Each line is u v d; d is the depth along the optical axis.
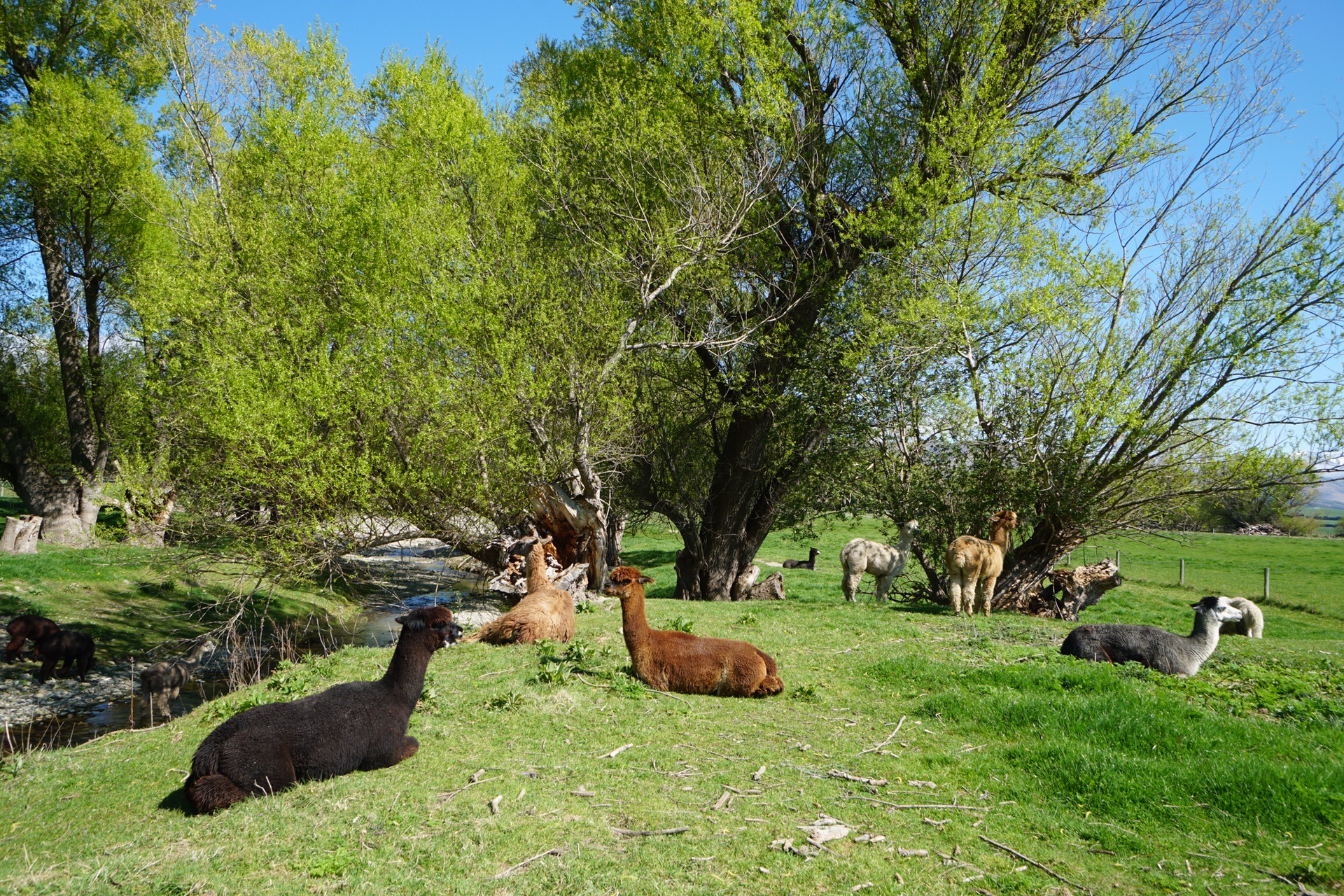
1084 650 10.09
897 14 19.66
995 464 18.66
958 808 5.58
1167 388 17.30
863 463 20.47
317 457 13.99
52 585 21.09
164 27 19.42
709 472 23.95
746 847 4.85
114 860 4.97
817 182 20.39
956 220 17.91
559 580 17.39
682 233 18.72
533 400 15.74
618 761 6.35
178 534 15.88
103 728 13.65
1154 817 5.50
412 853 4.76
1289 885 4.54
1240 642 14.37
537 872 4.50
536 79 24.31
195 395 14.93
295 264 16.34
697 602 17.64
